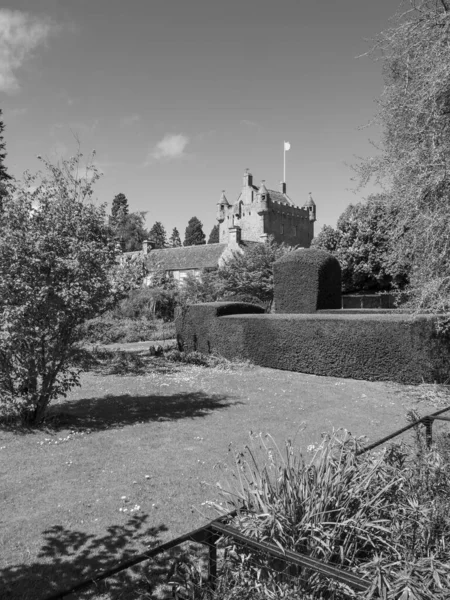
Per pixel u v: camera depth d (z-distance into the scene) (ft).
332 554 8.82
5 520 15.93
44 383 27.09
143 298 95.71
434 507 9.86
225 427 27.40
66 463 21.35
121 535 14.84
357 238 106.32
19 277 24.84
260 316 53.21
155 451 23.08
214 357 56.59
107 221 29.71
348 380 43.09
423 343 39.11
